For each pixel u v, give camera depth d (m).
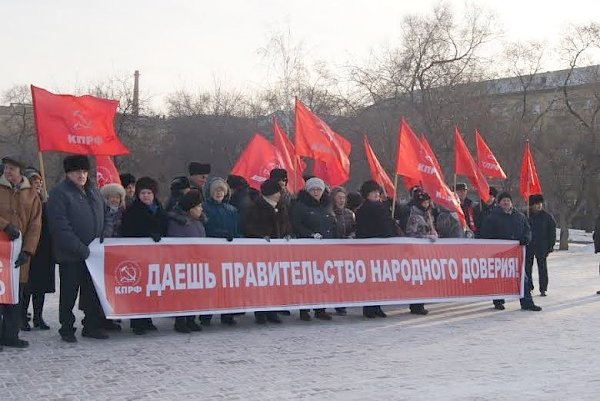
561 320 10.16
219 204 9.41
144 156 39.56
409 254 10.38
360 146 33.50
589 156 34.38
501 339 8.66
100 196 8.48
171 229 8.91
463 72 33.91
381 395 6.10
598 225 14.05
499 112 36.31
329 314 10.44
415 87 34.06
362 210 10.33
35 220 7.88
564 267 19.98
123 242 8.50
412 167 11.13
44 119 8.79
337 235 10.61
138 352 7.73
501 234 11.29
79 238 8.05
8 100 47.97
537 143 35.56
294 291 9.50
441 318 10.32
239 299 9.12
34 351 7.70
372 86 34.59
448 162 32.41
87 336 8.52
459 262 10.78
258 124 44.06
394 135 32.44
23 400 5.88
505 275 11.14
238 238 9.23
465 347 8.16
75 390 6.19
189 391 6.20
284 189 10.22
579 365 7.27
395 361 7.43
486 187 12.87
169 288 8.71
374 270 10.09
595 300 12.40
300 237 9.84
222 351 7.84
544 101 39.88
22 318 8.94
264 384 6.45
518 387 6.39
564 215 32.16
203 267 8.93
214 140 45.00
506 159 34.25
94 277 8.29
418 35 34.09
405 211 12.07
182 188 10.01
